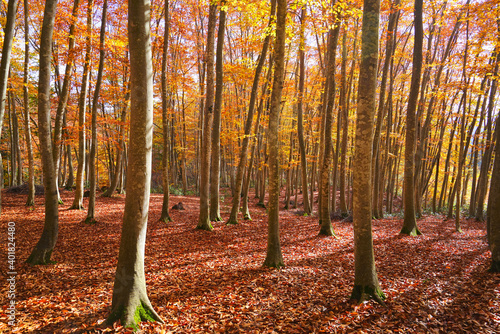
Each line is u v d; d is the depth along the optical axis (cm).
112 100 1611
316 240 1062
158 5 1546
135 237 421
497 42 939
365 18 486
